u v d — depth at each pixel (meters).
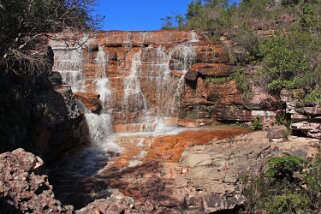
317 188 13.41
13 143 12.83
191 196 14.04
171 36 23.34
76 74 22.08
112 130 19.88
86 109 19.33
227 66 20.31
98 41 23.12
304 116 16.41
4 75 13.70
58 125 15.80
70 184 14.71
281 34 21.86
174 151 16.50
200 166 14.98
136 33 23.62
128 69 21.95
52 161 16.11
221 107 19.78
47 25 15.16
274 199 13.43
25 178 8.80
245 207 13.82
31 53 15.04
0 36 13.35
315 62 18.55
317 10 23.86
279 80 18.50
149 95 21.11
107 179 15.11
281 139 16.09
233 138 16.61
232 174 14.55
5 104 13.20
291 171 14.42
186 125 19.88
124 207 9.53
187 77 20.22
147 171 15.54
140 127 19.97
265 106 18.91
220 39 23.00
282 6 27.03
